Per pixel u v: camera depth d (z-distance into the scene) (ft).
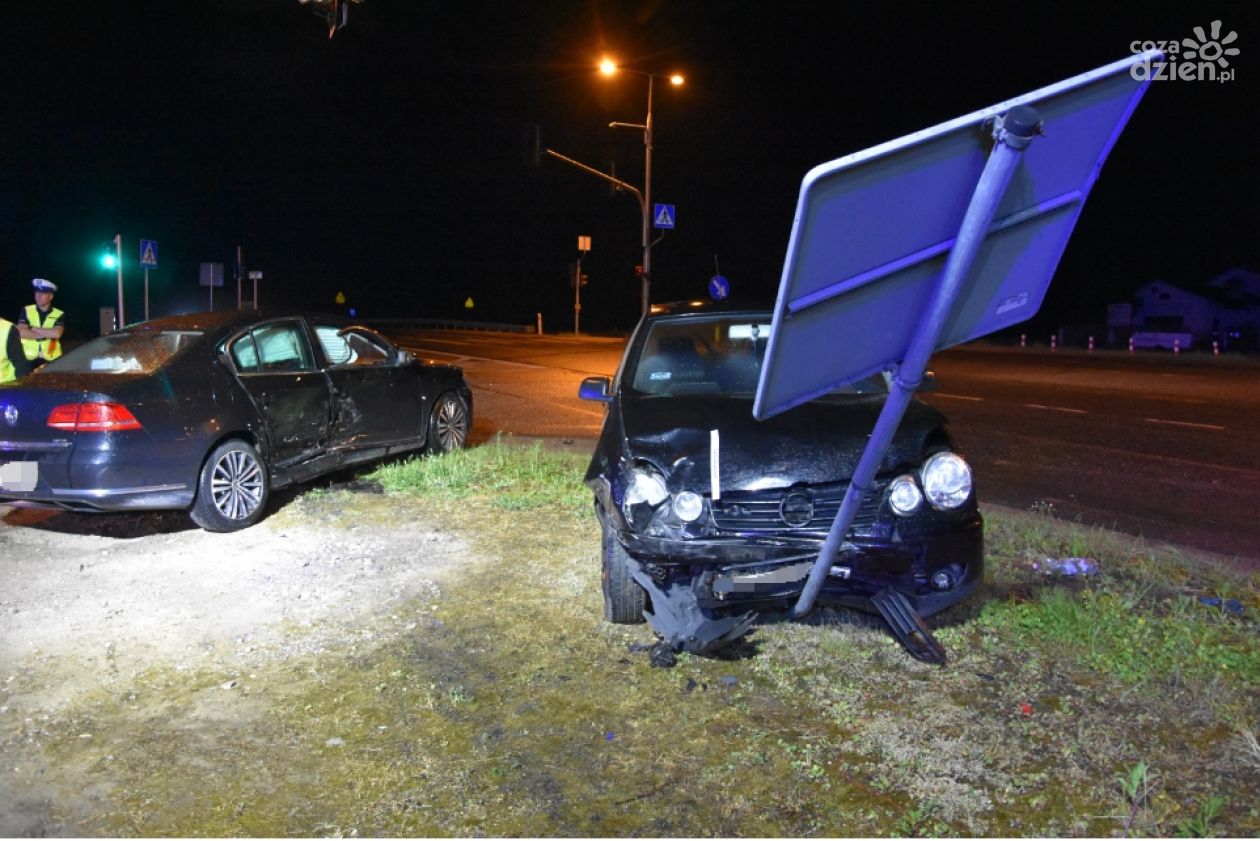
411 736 12.96
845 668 14.83
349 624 17.03
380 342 29.30
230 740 12.92
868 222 9.07
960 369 82.79
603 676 14.73
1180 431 41.78
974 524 14.89
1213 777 11.59
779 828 10.78
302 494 26.73
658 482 14.89
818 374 10.21
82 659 15.60
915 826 10.73
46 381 21.86
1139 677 14.17
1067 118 8.97
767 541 14.32
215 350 23.66
